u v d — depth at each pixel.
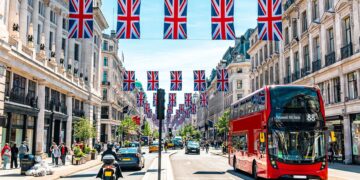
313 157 15.48
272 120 15.77
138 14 19.81
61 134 41.12
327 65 30.56
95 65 57.31
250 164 18.69
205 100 60.28
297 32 37.84
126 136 96.25
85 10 20.36
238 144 22.28
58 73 37.09
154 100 55.06
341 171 21.59
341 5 28.17
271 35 20.03
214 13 20.06
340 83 28.55
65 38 44.88
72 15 20.23
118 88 88.12
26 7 32.62
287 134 15.63
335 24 29.42
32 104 32.09
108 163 11.82
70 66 43.91
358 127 26.30
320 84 32.69
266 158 15.66
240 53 80.56
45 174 19.11
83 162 29.55
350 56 26.39
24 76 30.77
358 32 25.95
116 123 80.06
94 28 54.03
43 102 34.03
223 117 69.25
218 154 49.06
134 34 19.62
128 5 19.83
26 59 28.22
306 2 35.34
